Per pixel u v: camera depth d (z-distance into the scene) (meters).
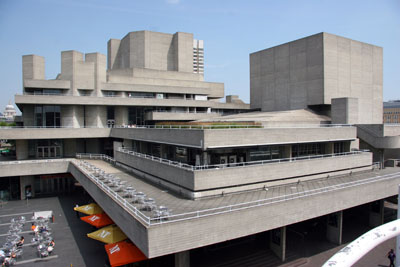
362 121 49.34
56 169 44.31
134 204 21.09
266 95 53.81
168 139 29.56
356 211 36.16
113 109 54.84
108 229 22.56
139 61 63.12
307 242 27.34
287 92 49.56
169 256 22.53
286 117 38.00
